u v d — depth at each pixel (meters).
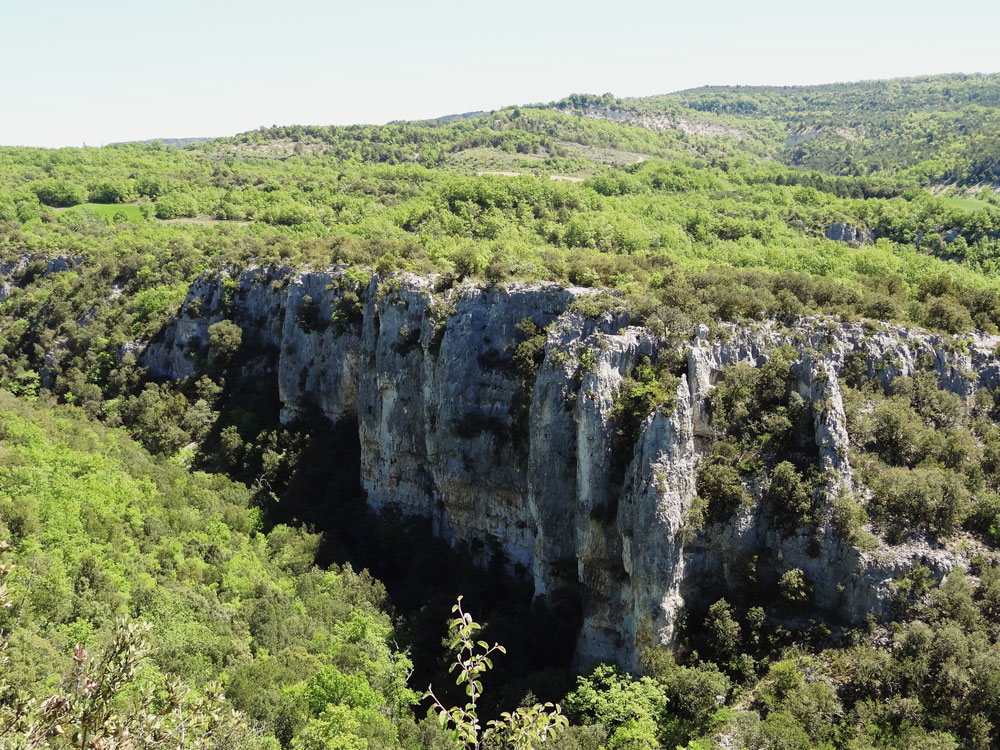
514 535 77.06
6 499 62.97
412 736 51.91
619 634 63.84
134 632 21.17
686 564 61.31
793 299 69.31
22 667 39.06
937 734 48.09
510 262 83.19
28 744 18.09
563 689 60.22
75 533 63.16
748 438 63.09
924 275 97.06
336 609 69.75
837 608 58.16
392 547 84.25
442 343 79.31
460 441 77.88
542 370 69.50
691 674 55.53
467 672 21.62
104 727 19.58
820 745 49.44
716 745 51.59
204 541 75.19
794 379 64.44
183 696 22.02
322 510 90.62
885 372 66.94
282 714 48.28
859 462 61.91
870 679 52.62
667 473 60.44
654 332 66.69
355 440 96.69
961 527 59.84
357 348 95.44
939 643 52.16
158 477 89.31
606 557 64.69
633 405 63.59
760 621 58.22
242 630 60.28
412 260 96.38
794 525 59.62
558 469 68.12
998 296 77.44
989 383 68.94
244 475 98.31
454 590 75.19
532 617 69.06
